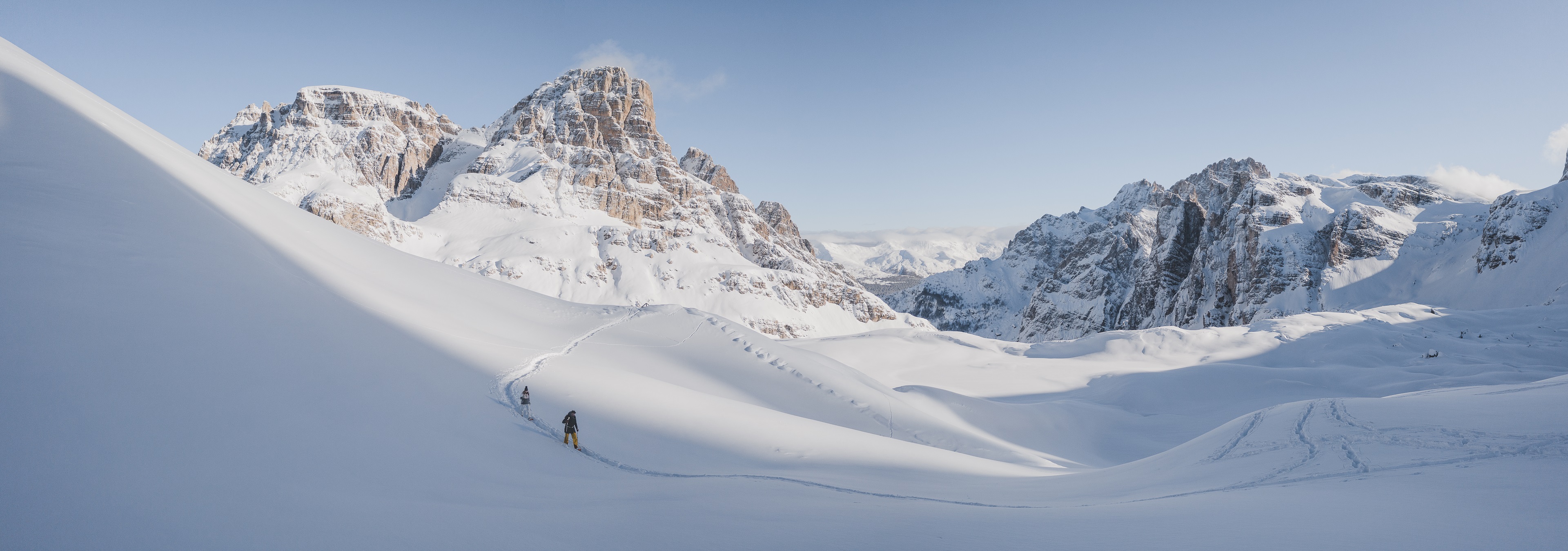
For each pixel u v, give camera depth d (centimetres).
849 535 1316
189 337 1716
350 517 1092
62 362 1306
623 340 5478
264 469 1233
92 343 1429
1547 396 2506
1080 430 7094
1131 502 1855
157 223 2405
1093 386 11144
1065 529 1406
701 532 1284
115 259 1925
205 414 1378
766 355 5656
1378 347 12056
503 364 3438
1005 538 1312
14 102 2742
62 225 1952
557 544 1105
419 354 2897
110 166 2706
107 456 1082
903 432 4912
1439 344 12181
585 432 2612
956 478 2898
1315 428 2584
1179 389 9538
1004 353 15000
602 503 1518
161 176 3109
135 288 1809
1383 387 8831
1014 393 11206
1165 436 7206
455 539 1054
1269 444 2508
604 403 3134
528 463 1964
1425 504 1312
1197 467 2456
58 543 823
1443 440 2062
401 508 1196
